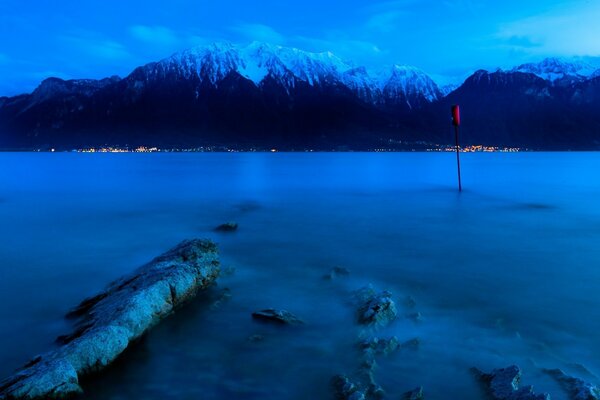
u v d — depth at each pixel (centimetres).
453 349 996
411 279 1597
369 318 1139
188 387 869
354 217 3291
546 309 1266
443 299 1359
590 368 911
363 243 2306
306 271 1725
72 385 835
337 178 7806
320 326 1148
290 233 2628
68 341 1070
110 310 1115
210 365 952
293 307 1292
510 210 3600
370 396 809
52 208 3912
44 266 1881
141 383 886
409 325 1134
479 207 3803
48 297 1459
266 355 992
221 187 6109
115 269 1836
